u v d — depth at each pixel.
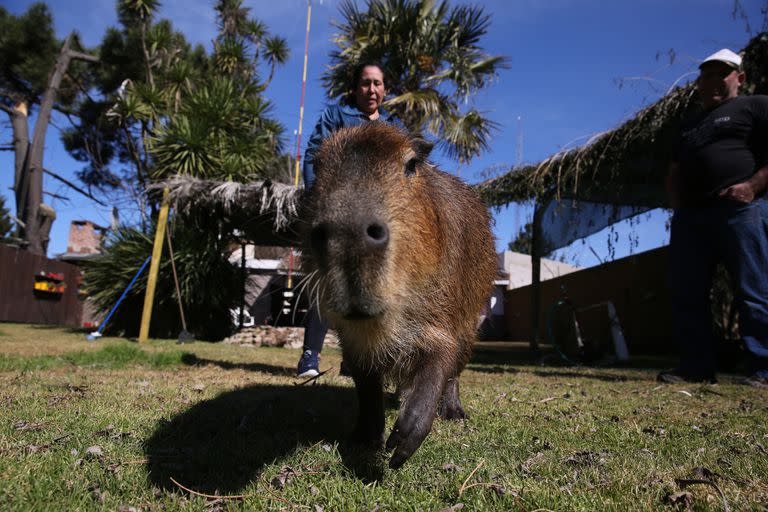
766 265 4.91
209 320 12.02
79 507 1.66
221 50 17.70
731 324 8.49
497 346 15.36
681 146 5.31
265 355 7.55
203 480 1.98
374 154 1.90
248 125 15.27
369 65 3.78
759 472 2.12
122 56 20.02
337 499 1.80
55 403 3.24
